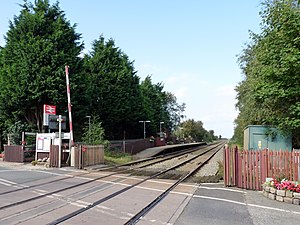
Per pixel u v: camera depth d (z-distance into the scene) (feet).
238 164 43.86
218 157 129.59
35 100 101.60
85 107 114.73
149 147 166.20
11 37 107.96
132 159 104.06
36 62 99.86
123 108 148.97
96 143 101.71
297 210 30.73
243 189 42.65
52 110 84.17
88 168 70.38
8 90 99.09
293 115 45.39
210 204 32.86
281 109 47.62
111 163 85.15
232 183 44.19
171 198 36.01
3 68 103.30
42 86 98.94
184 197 36.70
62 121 76.64
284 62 40.68
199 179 53.83
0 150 116.88
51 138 78.13
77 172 61.87
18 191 38.32
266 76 44.14
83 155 71.97
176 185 46.34
